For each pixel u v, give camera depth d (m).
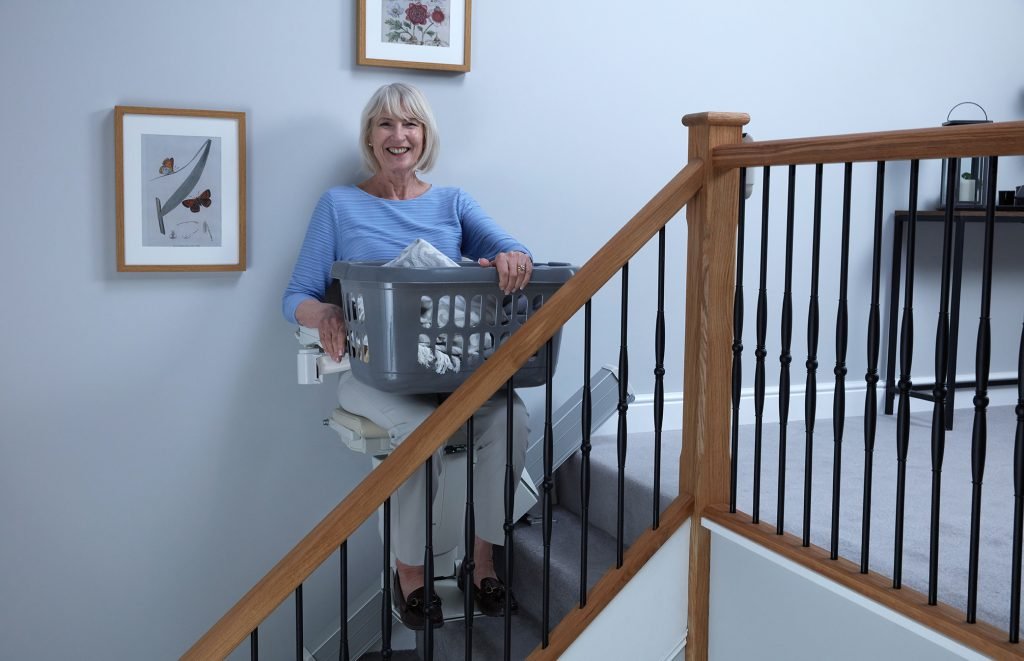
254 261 2.75
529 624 2.58
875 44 3.44
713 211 2.13
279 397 2.83
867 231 3.50
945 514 2.29
